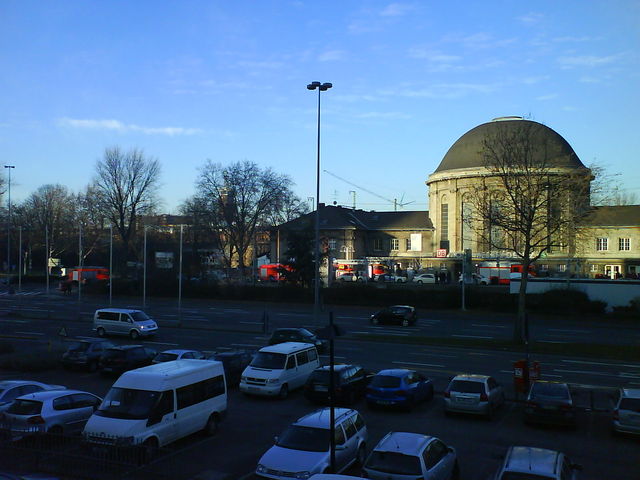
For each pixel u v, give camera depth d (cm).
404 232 9600
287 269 6475
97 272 8650
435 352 3247
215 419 1681
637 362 3019
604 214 6812
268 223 8181
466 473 1353
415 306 5628
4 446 1323
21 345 3381
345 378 2056
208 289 6631
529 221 3588
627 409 1661
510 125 8375
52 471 1259
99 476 1227
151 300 6688
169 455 1268
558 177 3834
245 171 7875
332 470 1147
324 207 9681
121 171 7888
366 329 4325
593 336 4028
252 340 3650
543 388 1855
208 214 7719
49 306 5988
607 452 1539
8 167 6931
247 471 1343
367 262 8012
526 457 1037
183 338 3744
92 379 2509
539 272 7081
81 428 1590
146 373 1530
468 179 8369
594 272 7931
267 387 2120
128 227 8131
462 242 7744
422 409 2017
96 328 3859
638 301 4862
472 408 1858
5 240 10962
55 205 11581
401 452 1124
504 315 5147
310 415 1388
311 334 3244
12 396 1731
